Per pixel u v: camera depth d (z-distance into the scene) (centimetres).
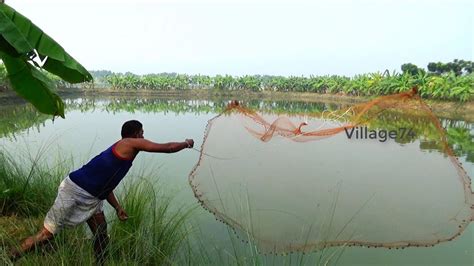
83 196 316
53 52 319
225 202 336
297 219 318
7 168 483
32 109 2364
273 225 320
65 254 298
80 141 1090
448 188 310
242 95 4728
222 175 346
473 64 4116
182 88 4869
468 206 307
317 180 320
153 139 1247
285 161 330
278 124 350
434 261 378
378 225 311
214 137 361
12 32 295
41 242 318
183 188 600
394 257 386
